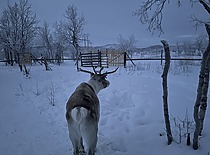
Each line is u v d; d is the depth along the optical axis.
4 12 27.75
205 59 3.75
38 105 7.95
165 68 4.12
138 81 10.54
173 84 10.13
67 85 10.91
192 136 4.66
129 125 5.71
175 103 6.89
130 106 7.15
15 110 7.48
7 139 5.31
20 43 27.94
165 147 4.39
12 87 11.26
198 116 4.00
